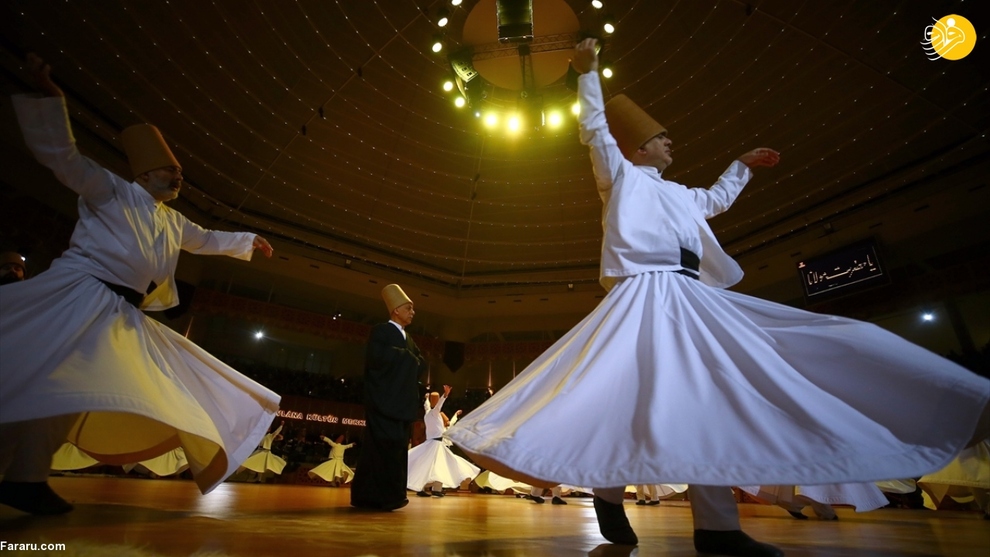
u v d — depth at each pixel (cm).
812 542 184
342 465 1127
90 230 196
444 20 1400
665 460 107
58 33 1113
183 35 1231
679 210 176
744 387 121
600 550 145
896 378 121
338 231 1891
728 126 1520
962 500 642
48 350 158
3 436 168
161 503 260
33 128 179
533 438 119
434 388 2122
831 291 1534
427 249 2028
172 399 181
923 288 1395
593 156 180
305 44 1428
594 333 151
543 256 2064
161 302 231
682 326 142
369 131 1688
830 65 1324
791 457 104
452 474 726
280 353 2109
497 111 1712
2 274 353
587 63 188
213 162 1559
